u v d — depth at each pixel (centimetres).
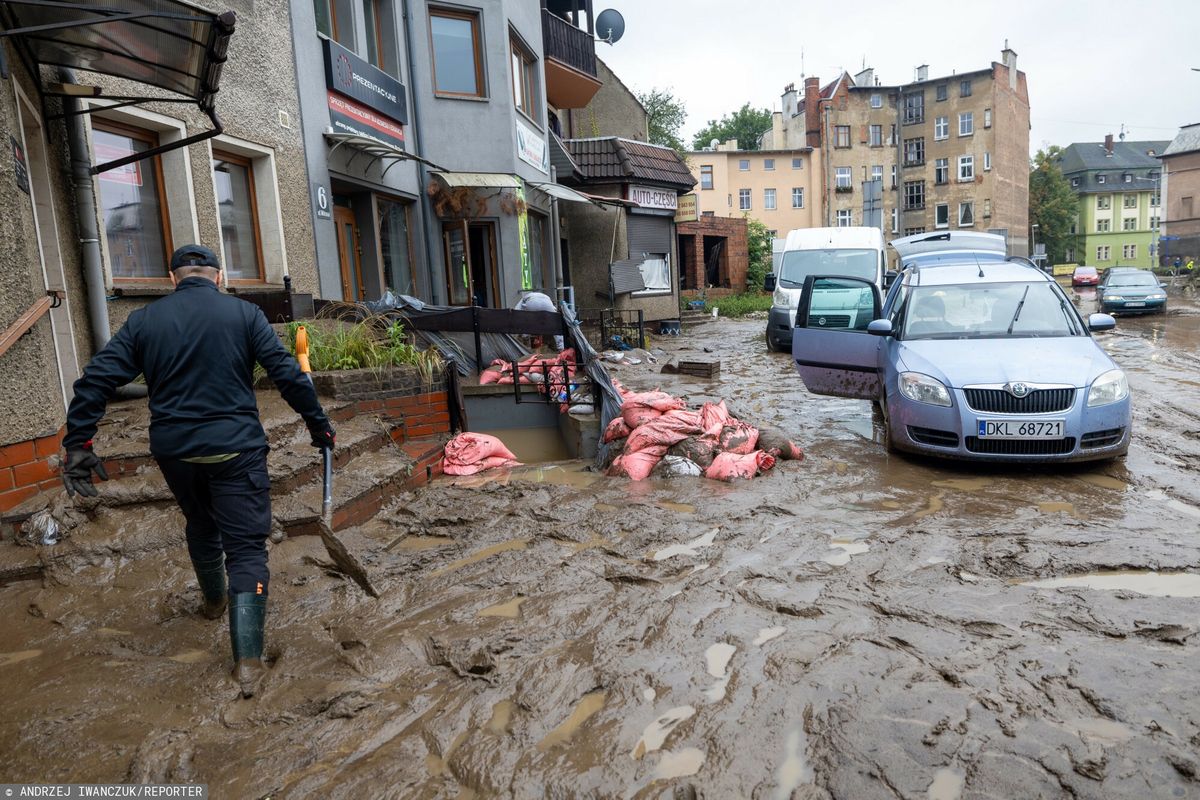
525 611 391
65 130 647
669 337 2225
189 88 627
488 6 1438
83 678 323
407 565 463
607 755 268
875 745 268
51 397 476
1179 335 1773
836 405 984
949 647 340
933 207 5603
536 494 606
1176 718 280
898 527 511
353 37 1188
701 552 472
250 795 251
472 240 1506
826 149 5503
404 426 736
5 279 443
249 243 945
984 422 633
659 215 2312
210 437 323
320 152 1062
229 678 321
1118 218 8094
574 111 2653
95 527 447
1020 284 791
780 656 335
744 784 251
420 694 314
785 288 1658
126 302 719
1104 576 425
